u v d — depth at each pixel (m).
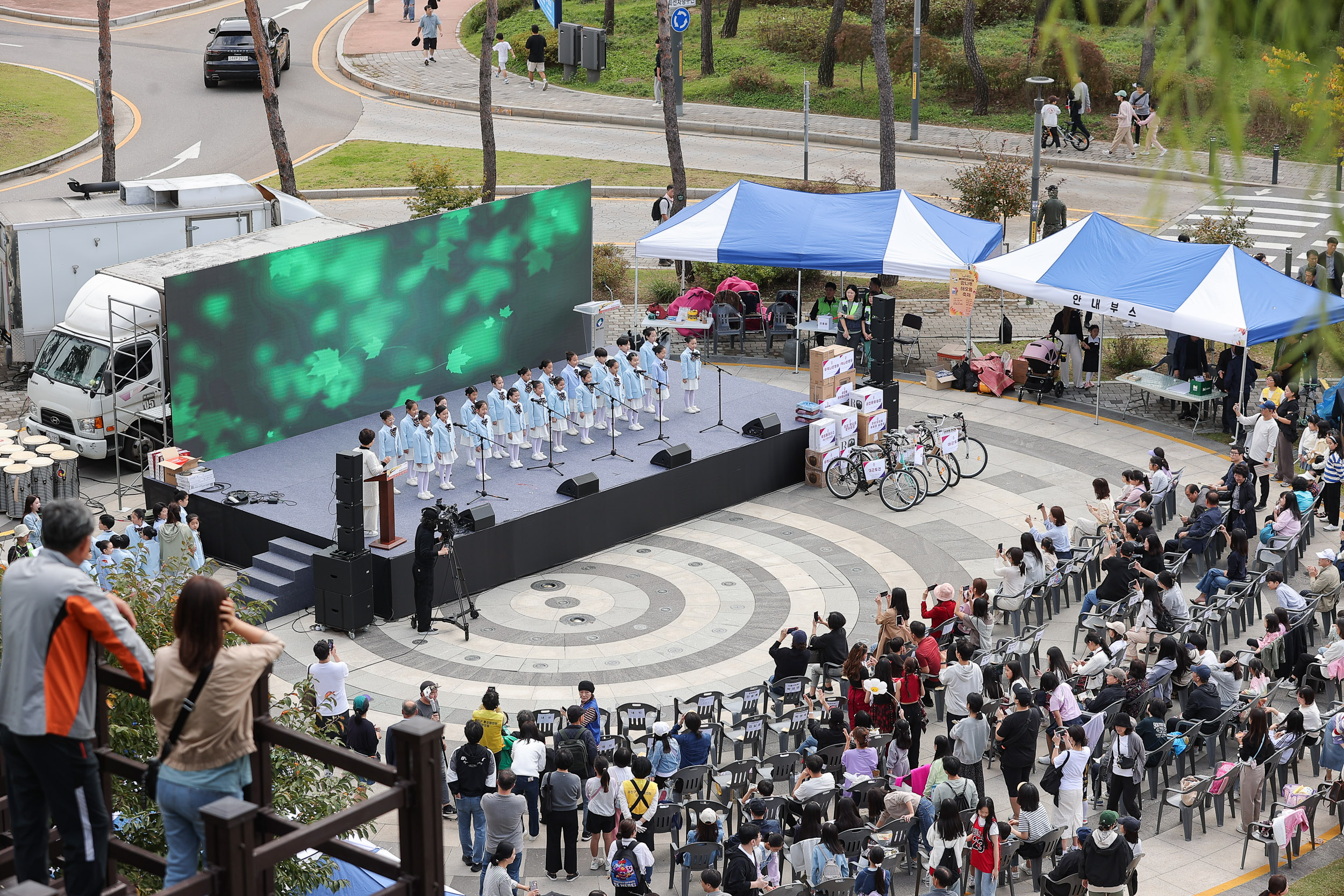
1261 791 16.92
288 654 21.88
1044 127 46.78
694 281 37.44
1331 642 19.64
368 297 28.97
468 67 56.69
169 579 13.82
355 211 41.72
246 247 28.53
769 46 57.44
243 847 5.53
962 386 32.44
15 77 50.19
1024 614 22.09
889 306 28.64
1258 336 26.55
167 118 48.12
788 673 19.52
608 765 16.00
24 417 28.69
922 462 27.34
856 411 28.48
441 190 36.78
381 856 6.32
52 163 43.28
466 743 18.69
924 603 21.14
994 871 14.80
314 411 28.55
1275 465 27.36
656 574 24.92
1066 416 30.81
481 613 23.41
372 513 23.69
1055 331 31.84
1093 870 14.44
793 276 37.91
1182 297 27.72
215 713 5.91
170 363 25.91
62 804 5.89
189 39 57.06
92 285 27.66
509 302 31.97
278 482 25.98
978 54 52.53
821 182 42.44
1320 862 16.39
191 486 25.02
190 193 30.47
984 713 18.45
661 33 36.34
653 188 43.69
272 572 23.66
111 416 26.91
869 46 53.22
